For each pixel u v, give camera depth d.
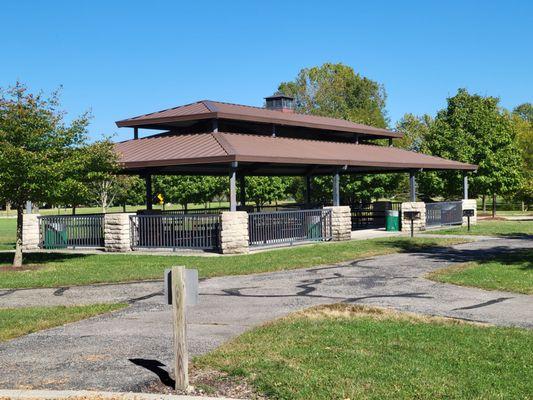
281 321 9.43
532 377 6.49
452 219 31.11
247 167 26.88
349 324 9.12
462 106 42.75
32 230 23.55
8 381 6.77
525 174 47.38
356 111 70.19
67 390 6.35
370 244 21.88
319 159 22.56
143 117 26.52
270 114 28.45
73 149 18.16
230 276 15.07
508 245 21.09
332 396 5.96
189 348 7.96
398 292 12.24
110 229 21.64
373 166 25.86
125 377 6.84
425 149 44.88
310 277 14.63
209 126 25.55
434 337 8.25
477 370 6.72
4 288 13.95
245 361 7.17
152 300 11.98
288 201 69.19
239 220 19.83
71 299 12.30
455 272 14.73
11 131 16.98
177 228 21.23
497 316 9.85
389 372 6.66
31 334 9.09
